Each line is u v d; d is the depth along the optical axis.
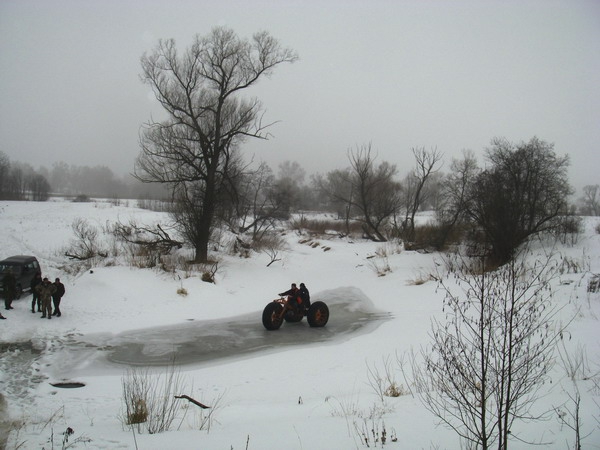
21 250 25.14
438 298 18.58
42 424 6.74
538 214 27.16
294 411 7.18
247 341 13.89
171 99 24.31
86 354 11.98
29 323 14.38
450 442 5.11
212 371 10.82
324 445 5.11
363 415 6.50
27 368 10.52
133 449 5.09
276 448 5.07
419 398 7.25
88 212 39.91
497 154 28.48
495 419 5.87
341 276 26.19
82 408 7.93
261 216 35.22
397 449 4.89
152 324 15.67
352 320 16.95
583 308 13.26
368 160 40.38
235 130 25.20
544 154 27.50
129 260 23.44
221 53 24.36
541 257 23.30
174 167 25.52
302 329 15.52
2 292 16.73
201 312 17.78
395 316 17.23
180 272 22.08
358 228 51.62
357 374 9.84
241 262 26.69
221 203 26.91
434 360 10.23
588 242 25.36
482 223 25.78
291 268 27.53
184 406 7.77
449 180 34.81
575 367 8.21
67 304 16.66
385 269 26.69
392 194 42.69
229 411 7.34
